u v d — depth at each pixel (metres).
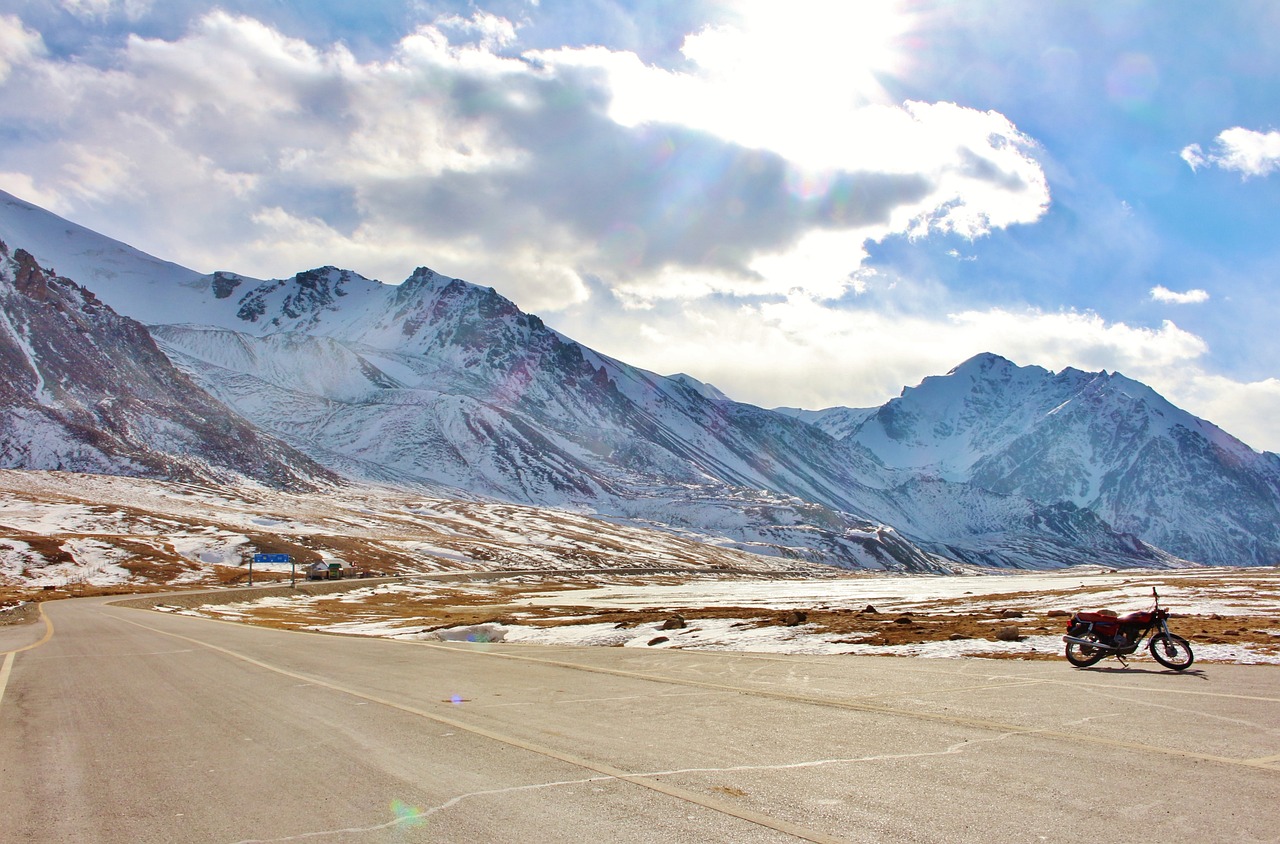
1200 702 14.67
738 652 26.77
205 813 8.63
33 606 70.25
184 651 28.16
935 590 119.38
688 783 9.51
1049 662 21.61
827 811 8.41
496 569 168.75
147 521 150.62
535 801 8.80
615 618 44.03
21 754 11.80
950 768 10.15
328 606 84.69
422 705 15.52
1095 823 8.04
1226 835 7.69
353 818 8.33
